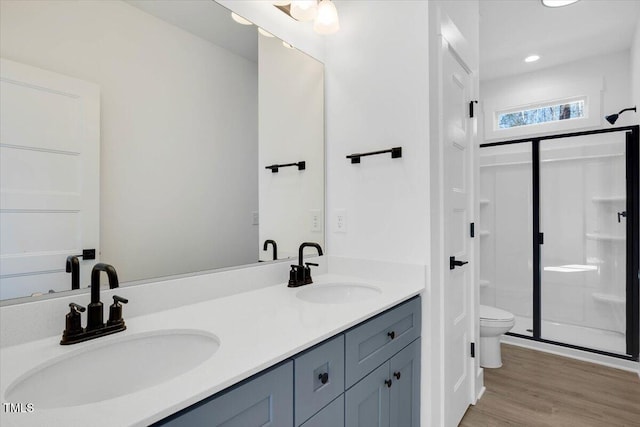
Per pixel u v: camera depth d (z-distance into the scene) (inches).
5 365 28.1
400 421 51.9
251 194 60.6
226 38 56.2
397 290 55.6
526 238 131.5
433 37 59.1
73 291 38.3
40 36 36.6
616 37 106.5
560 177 126.0
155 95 47.5
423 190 58.5
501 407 76.3
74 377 31.0
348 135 68.8
